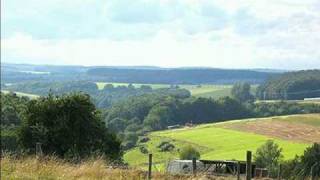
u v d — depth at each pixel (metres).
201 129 135.00
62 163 16.34
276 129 113.56
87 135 42.72
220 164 32.09
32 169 14.66
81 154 37.94
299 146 92.00
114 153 44.03
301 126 111.69
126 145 115.62
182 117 165.00
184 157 96.69
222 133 123.38
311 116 121.56
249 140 109.06
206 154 100.38
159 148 112.00
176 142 117.44
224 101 171.12
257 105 169.88
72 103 42.53
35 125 41.41
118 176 15.05
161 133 136.62
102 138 43.59
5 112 73.06
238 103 171.00
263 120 126.75
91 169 14.94
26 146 41.16
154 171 17.28
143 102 166.75
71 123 42.25
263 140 106.00
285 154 84.06
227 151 101.56
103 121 44.84
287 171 31.56
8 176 13.47
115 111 164.38
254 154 80.50
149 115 157.25
